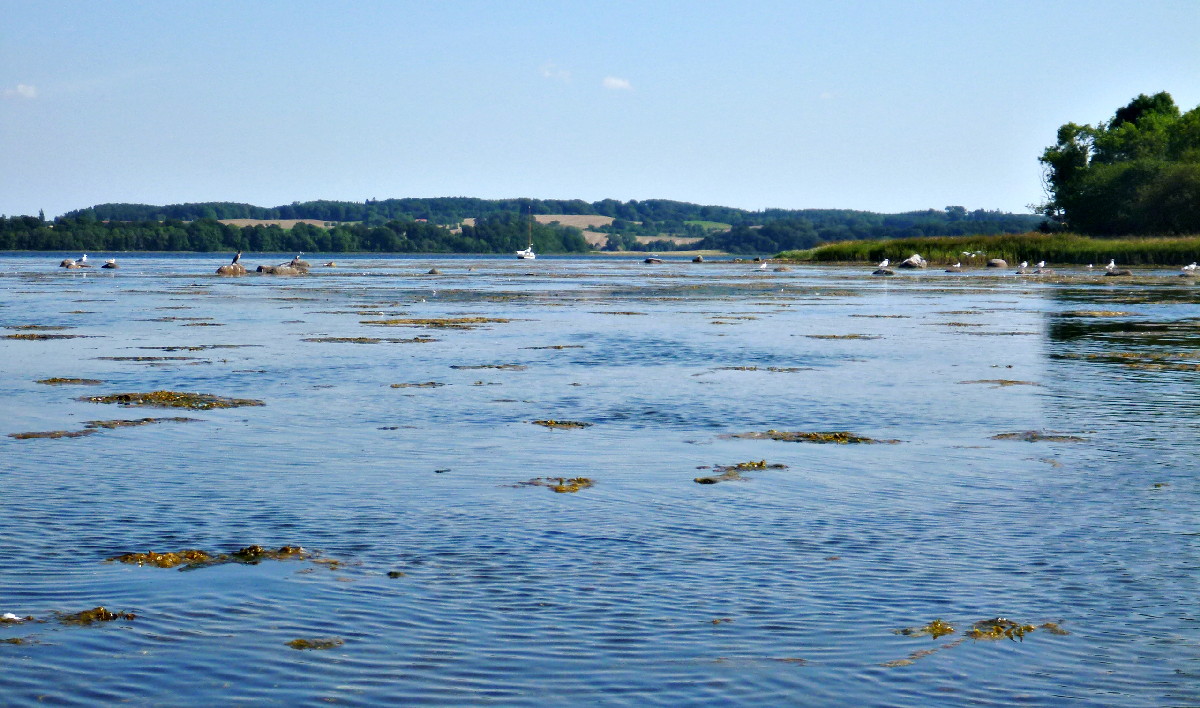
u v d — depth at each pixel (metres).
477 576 11.66
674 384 27.86
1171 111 180.62
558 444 19.56
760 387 27.30
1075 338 40.91
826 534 13.45
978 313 55.00
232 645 9.70
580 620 10.34
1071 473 17.14
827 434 20.41
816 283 92.00
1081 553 12.62
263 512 14.41
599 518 14.18
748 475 16.92
